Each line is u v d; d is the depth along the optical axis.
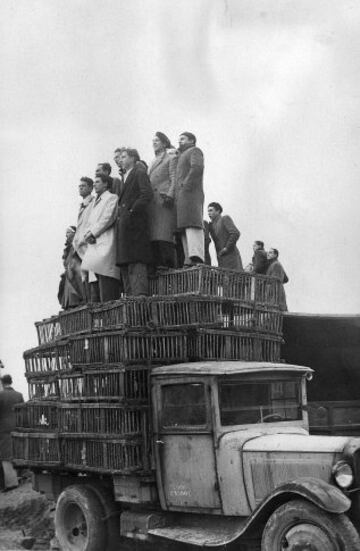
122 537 6.39
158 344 6.25
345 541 4.45
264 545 4.83
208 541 5.34
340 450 4.86
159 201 7.48
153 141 7.87
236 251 8.22
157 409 6.02
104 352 6.32
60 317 7.12
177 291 6.70
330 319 7.20
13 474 9.64
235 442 5.46
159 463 5.98
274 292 7.03
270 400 5.97
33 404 7.20
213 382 5.63
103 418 6.18
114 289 7.71
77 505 6.50
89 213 8.16
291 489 4.72
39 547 7.27
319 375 7.64
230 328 6.49
